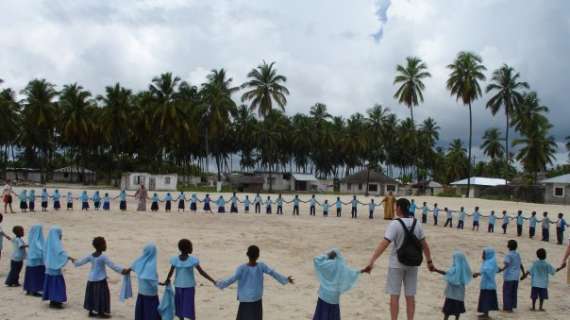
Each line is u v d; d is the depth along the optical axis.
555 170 100.56
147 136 76.00
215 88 70.12
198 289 11.97
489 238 26.03
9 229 21.48
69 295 10.84
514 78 68.31
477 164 116.00
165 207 38.47
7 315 8.95
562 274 16.91
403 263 7.01
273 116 98.31
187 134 71.25
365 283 13.64
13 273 11.27
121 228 23.73
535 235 28.59
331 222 31.38
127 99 72.69
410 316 7.21
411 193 86.81
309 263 16.42
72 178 94.75
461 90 63.28
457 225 33.19
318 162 117.81
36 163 92.19
